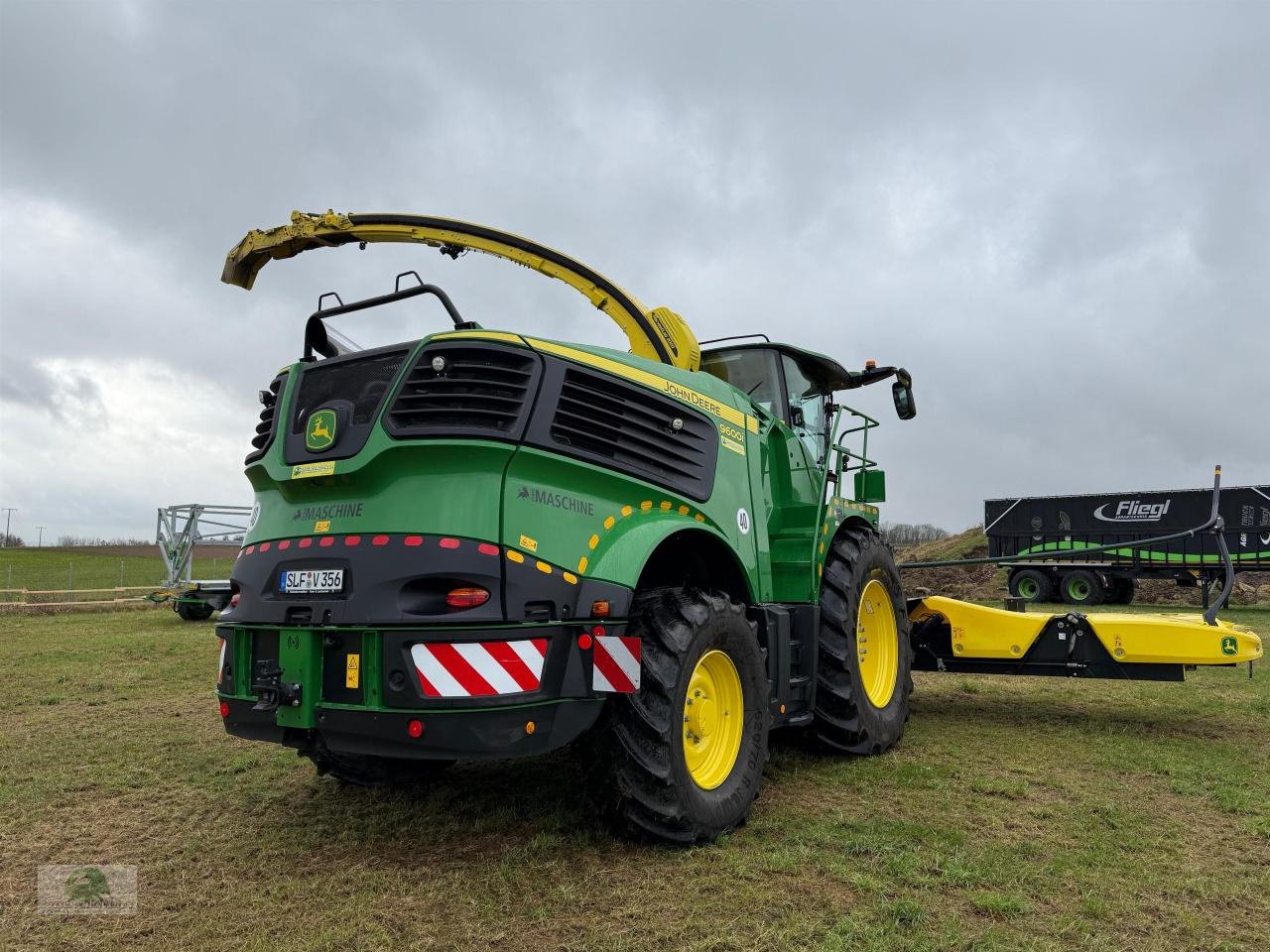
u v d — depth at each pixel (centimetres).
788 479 479
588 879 293
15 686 752
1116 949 246
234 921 265
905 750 494
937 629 609
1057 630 573
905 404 620
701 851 319
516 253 525
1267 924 264
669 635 326
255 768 460
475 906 273
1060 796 398
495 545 294
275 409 361
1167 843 333
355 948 246
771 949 243
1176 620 557
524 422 309
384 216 541
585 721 309
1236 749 495
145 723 588
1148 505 1812
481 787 410
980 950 244
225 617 347
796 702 437
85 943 252
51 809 389
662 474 362
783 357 543
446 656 282
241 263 575
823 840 332
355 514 311
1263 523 1692
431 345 317
